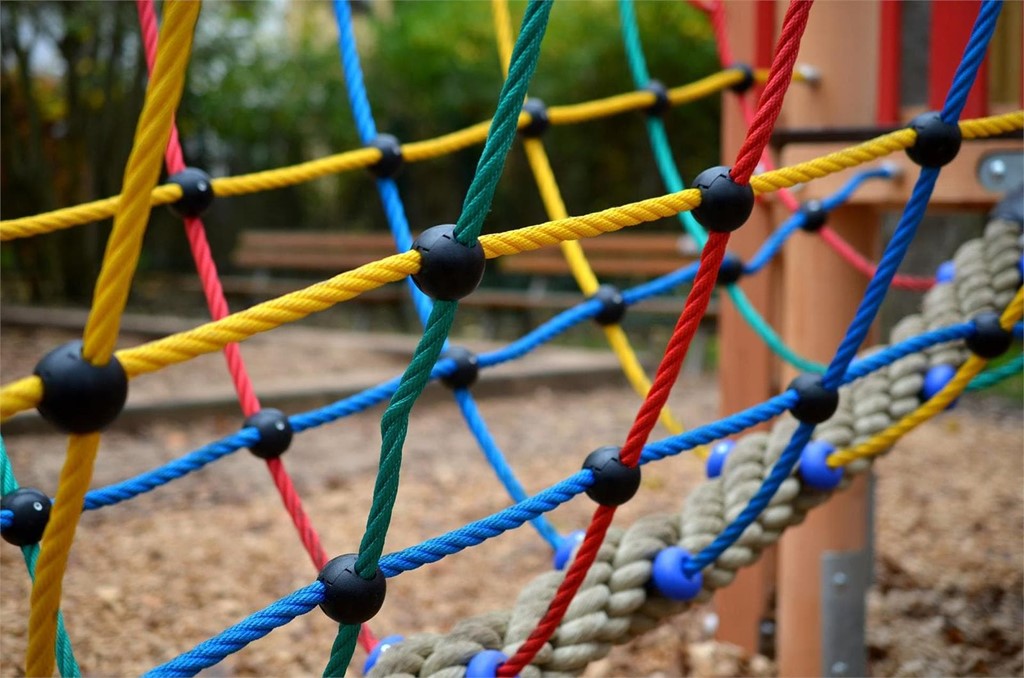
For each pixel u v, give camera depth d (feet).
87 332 2.73
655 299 25.02
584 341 28.27
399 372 20.10
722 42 8.27
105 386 2.74
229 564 10.25
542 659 4.58
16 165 29.84
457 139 7.56
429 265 3.38
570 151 34.81
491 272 32.73
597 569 4.89
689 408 18.39
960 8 6.76
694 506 5.41
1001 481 13.96
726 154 8.51
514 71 3.29
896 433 5.56
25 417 14.69
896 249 4.74
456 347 6.67
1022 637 8.66
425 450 15.21
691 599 5.11
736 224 3.85
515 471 14.07
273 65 37.32
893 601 9.54
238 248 36.86
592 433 16.63
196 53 34.06
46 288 30.96
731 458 5.74
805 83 7.68
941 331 5.40
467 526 4.15
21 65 29.19
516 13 35.70
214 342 3.22
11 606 8.73
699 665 8.27
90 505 5.16
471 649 4.41
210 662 3.56
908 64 8.19
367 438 15.88
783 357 7.59
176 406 16.01
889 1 7.22
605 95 34.12
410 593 9.78
